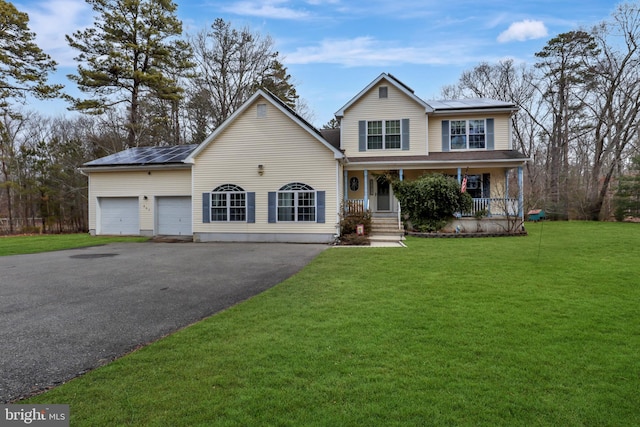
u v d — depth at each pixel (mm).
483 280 7016
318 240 14797
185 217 17969
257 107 15359
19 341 4375
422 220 15672
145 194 18219
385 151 17906
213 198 15734
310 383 3180
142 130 27297
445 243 12867
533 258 9398
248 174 15422
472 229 15578
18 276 8406
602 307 5254
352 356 3715
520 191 16219
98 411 2797
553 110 30281
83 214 29156
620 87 25344
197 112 30531
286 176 15102
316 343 4059
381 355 3729
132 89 26062
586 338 4125
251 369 3455
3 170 27109
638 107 24234
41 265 9898
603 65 26156
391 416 2695
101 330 4742
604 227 18312
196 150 15711
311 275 7785
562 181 27766
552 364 3494
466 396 2949
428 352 3785
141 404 2881
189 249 12984
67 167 27828
